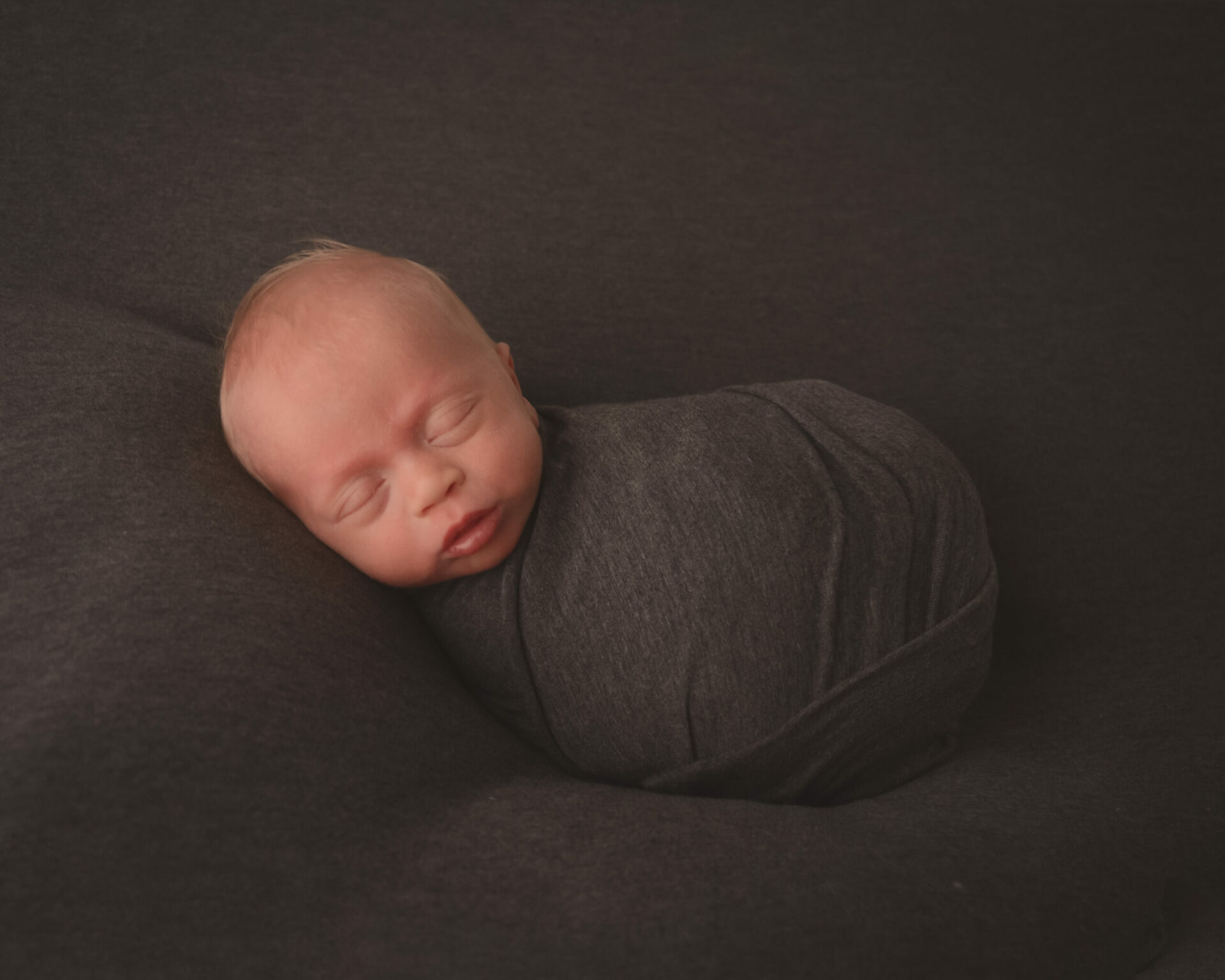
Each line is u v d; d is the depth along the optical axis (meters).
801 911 0.65
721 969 0.61
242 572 0.74
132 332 1.01
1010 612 1.08
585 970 0.61
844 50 1.47
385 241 1.25
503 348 0.96
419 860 0.66
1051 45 1.48
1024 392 1.20
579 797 0.75
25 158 1.26
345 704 0.71
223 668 0.67
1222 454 1.15
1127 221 1.33
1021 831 0.77
